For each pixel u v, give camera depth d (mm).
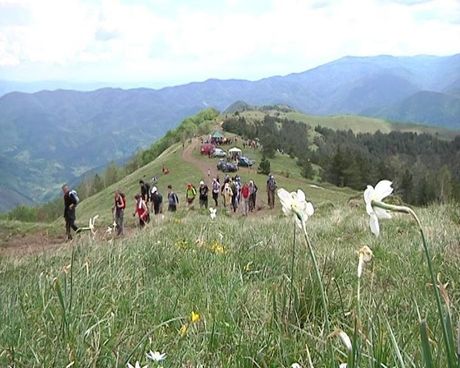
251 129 167375
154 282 7027
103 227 27281
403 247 9078
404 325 4176
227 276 6676
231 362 3633
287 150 154875
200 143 143500
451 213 14656
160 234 13430
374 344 3043
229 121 171875
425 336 1917
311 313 4621
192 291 6223
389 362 2959
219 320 4480
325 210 22578
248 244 9984
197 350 3912
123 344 3900
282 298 4848
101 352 3670
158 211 31203
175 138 164250
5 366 3482
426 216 14000
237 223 16156
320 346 3498
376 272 6816
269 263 7930
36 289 5965
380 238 10602
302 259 6699
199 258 8891
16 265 10266
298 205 2346
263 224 15203
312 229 13836
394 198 17156
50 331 4145
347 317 4293
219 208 38375
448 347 1922
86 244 10766
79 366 3393
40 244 23812
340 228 14258
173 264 8680
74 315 4309
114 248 9758
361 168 130500
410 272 6652
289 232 12758
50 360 3488
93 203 99938
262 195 61875
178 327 4691
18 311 4996
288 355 3488
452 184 108562
